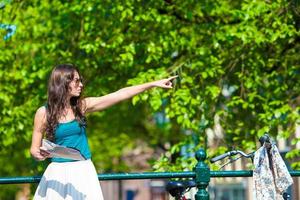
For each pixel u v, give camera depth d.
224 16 17.94
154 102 15.59
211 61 16.58
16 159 30.44
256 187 9.77
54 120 8.66
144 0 17.42
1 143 18.95
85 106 8.95
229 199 41.88
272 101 16.30
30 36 20.14
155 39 17.48
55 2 19.38
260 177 9.75
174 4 17.55
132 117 27.84
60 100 8.69
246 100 17.31
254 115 17.48
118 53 17.86
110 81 18.91
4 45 19.83
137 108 26.73
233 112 17.52
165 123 29.94
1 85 19.28
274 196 9.70
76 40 19.08
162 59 17.67
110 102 9.09
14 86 19.61
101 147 30.70
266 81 17.73
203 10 17.70
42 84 19.05
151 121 30.67
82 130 8.84
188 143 16.62
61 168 8.62
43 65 18.86
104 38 17.95
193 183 10.20
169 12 17.83
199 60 16.73
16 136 19.41
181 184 10.19
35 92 19.22
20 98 19.81
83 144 8.82
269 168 9.78
